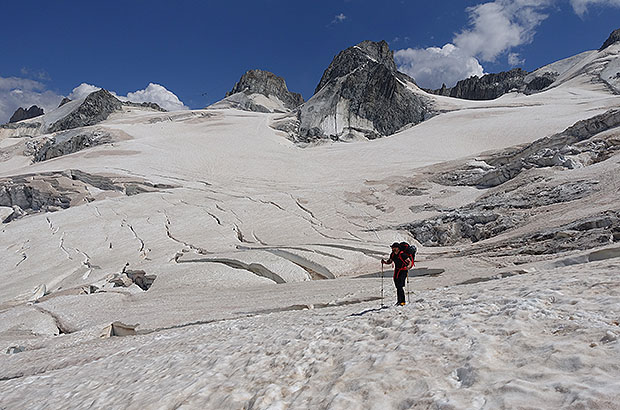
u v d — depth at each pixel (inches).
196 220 1628.9
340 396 151.2
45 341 687.1
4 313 893.8
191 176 2358.5
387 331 236.1
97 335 711.7
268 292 796.0
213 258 1169.4
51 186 2218.3
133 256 1294.3
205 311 714.8
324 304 613.3
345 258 1062.4
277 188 2122.3
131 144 3061.0
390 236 1291.8
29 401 292.5
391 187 1877.5
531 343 156.2
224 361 258.8
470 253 892.0
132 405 206.4
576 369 125.3
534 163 1582.2
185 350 348.8
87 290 1077.1
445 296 337.4
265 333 349.4
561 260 536.1
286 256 1124.5
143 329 673.0
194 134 3656.5
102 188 2206.0
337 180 2165.4
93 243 1434.5
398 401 138.8
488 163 1969.7
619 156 1232.8
